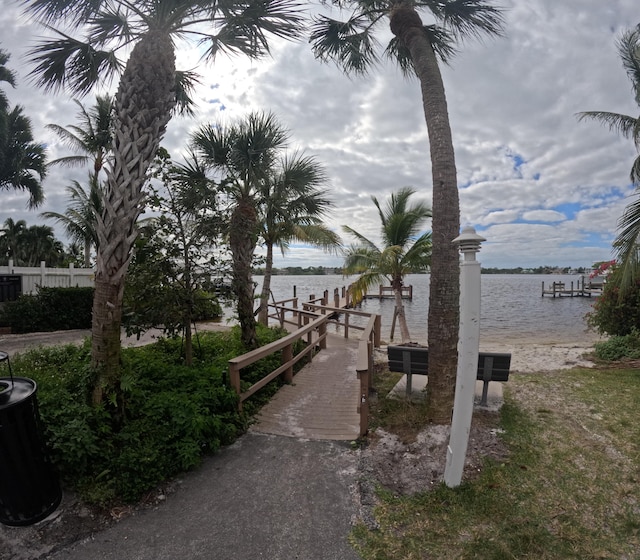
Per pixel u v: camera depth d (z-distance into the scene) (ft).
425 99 15.34
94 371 11.56
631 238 21.49
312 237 34.73
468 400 10.36
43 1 12.73
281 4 14.37
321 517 9.71
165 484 11.12
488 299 135.03
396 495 10.53
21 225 97.91
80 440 10.08
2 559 8.42
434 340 14.29
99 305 11.61
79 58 15.30
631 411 15.67
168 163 17.42
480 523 9.29
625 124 37.09
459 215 14.53
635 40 33.96
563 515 9.50
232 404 14.32
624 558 8.20
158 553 8.56
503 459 11.91
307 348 23.94
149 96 11.86
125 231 11.51
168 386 15.14
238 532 9.20
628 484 10.69
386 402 17.01
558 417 15.07
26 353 22.26
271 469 11.94
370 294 137.69
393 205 44.24
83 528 9.34
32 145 57.77
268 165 23.84
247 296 22.71
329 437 14.06
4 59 53.42
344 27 21.97
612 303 28.35
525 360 26.78
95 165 61.21
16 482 8.96
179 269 18.35
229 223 21.01
